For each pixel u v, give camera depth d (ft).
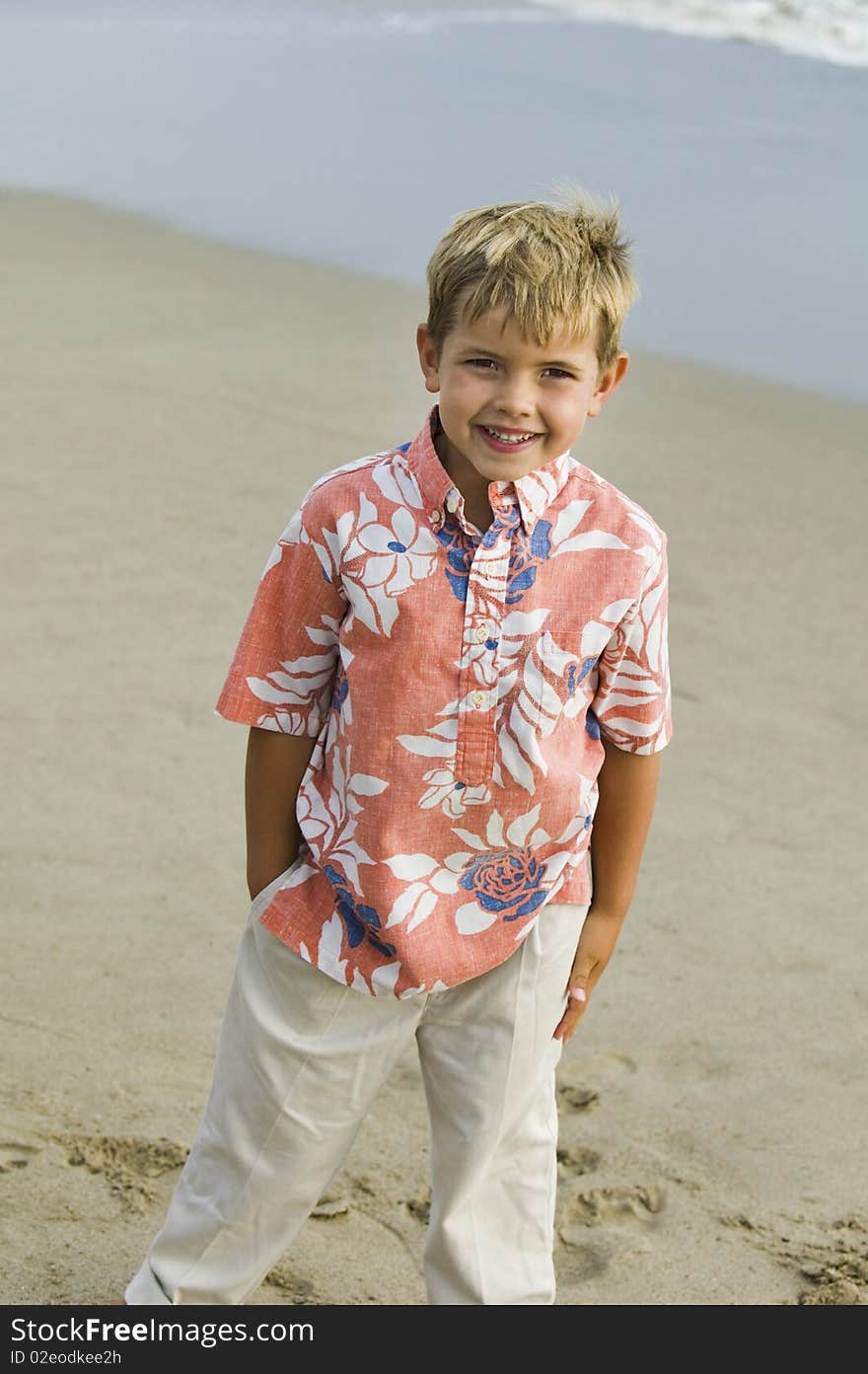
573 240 6.65
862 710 15.44
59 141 38.29
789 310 27.14
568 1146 9.87
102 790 13.47
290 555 7.00
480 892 7.03
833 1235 9.24
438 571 6.76
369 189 34.19
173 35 52.26
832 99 41.75
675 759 14.51
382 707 6.81
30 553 17.61
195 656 15.70
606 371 6.95
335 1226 9.17
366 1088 7.34
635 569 6.86
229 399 22.61
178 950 11.48
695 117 39.55
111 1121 9.77
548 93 42.63
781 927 12.16
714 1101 10.32
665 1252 9.11
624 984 11.43
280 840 7.35
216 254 29.96
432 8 57.88
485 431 6.66
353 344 25.31
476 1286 7.53
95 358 24.06
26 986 10.97
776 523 19.56
